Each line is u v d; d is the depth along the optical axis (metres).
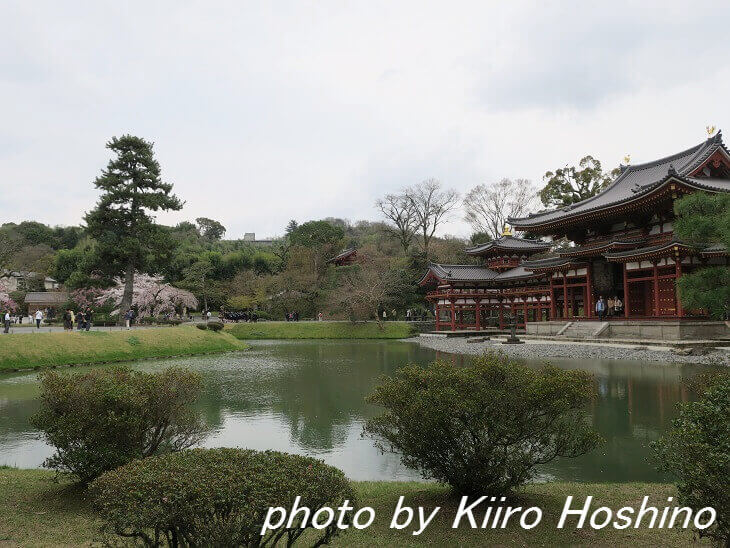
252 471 5.07
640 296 41.31
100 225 51.56
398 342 56.31
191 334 45.16
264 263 97.56
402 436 8.47
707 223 18.30
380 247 97.31
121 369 10.61
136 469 5.28
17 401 21.28
